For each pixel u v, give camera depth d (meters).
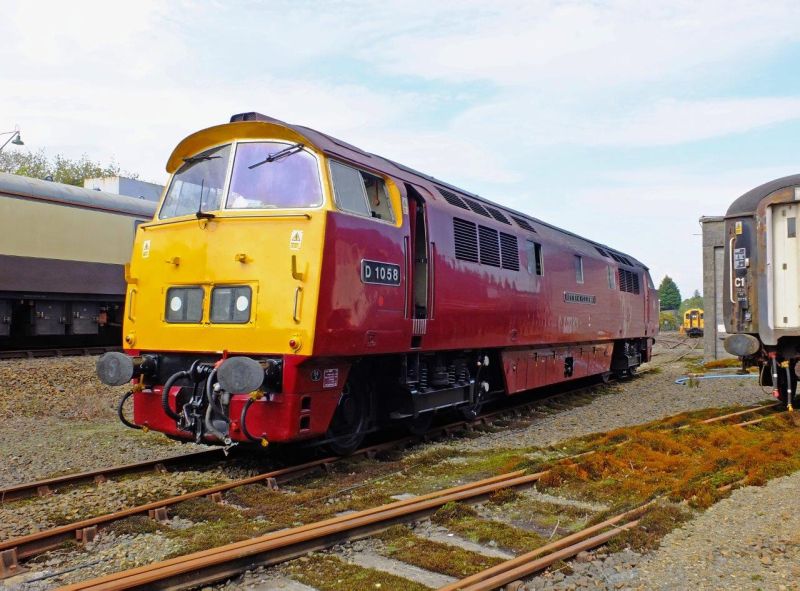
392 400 8.70
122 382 7.06
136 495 6.27
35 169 41.34
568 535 5.23
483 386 10.91
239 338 6.79
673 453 8.19
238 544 4.53
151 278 7.59
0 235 16.12
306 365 6.68
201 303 7.11
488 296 10.23
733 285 11.86
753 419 10.64
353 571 4.44
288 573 4.39
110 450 8.76
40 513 5.71
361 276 7.18
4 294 16.42
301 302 6.55
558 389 16.89
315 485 6.82
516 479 6.64
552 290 13.05
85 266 18.33
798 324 11.21
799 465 7.35
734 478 6.72
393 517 5.30
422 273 8.70
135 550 4.80
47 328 17.94
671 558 4.66
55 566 4.56
